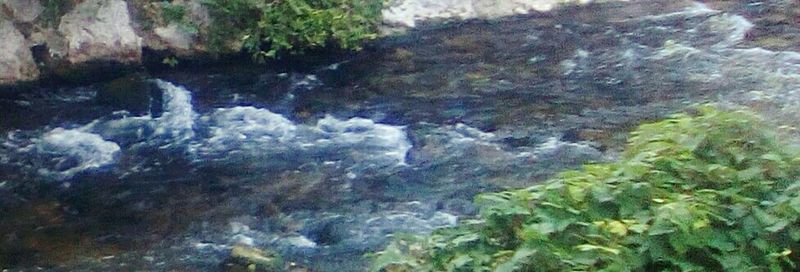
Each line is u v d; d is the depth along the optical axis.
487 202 4.12
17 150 8.80
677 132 4.29
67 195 7.92
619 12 11.62
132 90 9.80
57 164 8.55
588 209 3.95
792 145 4.69
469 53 10.70
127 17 10.49
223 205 7.57
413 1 11.55
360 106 9.52
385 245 6.77
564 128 8.66
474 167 7.99
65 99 9.87
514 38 11.05
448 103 9.45
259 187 7.89
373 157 8.35
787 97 8.88
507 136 8.59
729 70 9.68
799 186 3.91
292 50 10.74
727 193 3.94
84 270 6.61
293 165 8.30
